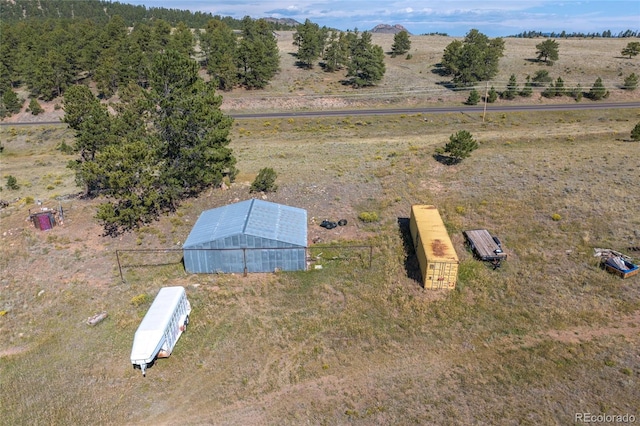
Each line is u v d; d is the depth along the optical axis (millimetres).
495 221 39344
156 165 42125
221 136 43938
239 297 30219
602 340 25484
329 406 21703
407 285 31188
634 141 62625
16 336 27250
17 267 34438
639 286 29969
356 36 132125
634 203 40688
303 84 114000
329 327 27203
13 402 22344
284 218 36812
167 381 23453
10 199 51344
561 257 33531
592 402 21391
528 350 24953
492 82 108562
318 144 69875
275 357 24953
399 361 24500
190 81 43531
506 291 30078
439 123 85438
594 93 98250
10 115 100062
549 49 118750
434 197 45375
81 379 23703
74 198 47469
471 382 22906
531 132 70625
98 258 35281
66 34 125625
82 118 44875
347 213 42250
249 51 106938
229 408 21766
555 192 43938
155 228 39562
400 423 20594
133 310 29000
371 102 102062
